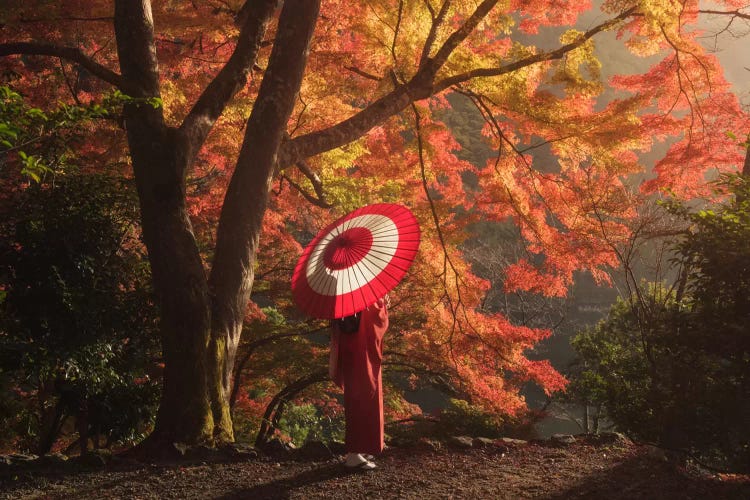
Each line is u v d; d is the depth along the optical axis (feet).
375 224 15.01
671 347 15.92
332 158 40.45
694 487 15.16
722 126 33.60
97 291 19.81
